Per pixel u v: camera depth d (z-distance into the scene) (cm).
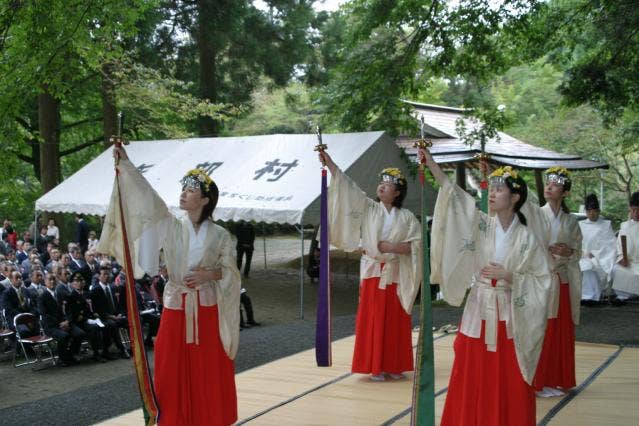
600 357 633
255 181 1089
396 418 460
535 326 366
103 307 845
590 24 1205
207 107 1449
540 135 2009
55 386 714
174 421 395
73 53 1185
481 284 383
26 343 829
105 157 1402
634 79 1155
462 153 1226
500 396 368
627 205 1970
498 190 373
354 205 561
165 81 1420
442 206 395
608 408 474
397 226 554
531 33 1142
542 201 1415
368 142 1048
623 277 993
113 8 963
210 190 408
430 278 405
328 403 499
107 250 412
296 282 1448
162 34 1573
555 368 505
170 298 402
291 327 923
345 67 1183
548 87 2488
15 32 949
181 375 399
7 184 1819
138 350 392
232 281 417
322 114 1208
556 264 509
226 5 1523
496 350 371
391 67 1150
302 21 1692
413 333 750
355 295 1270
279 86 1791
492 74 1230
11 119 1080
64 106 1953
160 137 1800
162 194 1149
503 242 375
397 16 1122
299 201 998
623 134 1656
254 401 507
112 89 1435
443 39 1107
